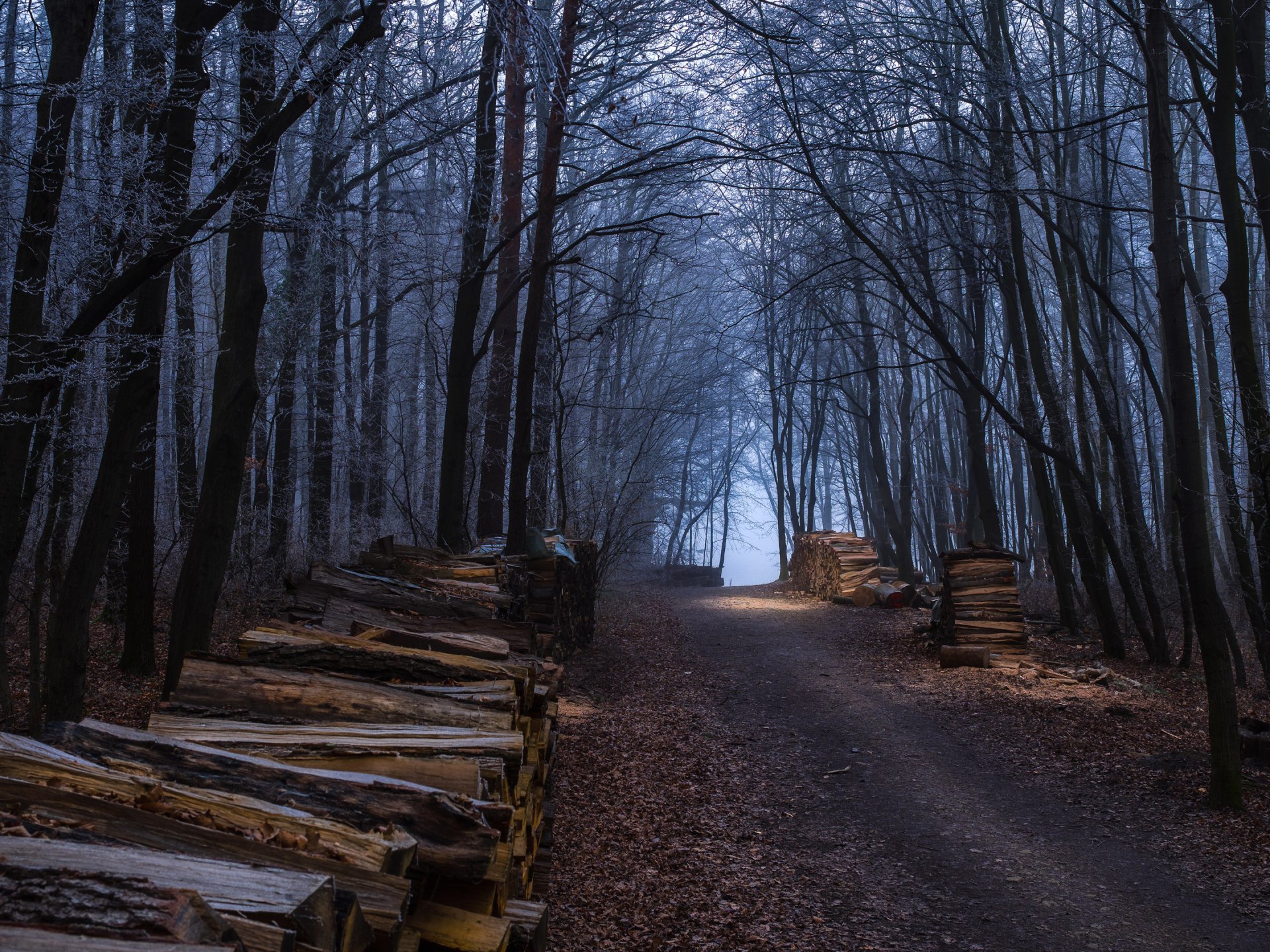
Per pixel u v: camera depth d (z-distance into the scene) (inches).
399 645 214.8
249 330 346.0
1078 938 245.0
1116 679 544.4
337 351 1096.2
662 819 319.0
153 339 298.7
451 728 146.7
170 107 295.9
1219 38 410.3
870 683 566.6
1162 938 245.6
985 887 278.5
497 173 621.0
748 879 273.7
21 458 255.1
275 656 175.6
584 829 297.4
